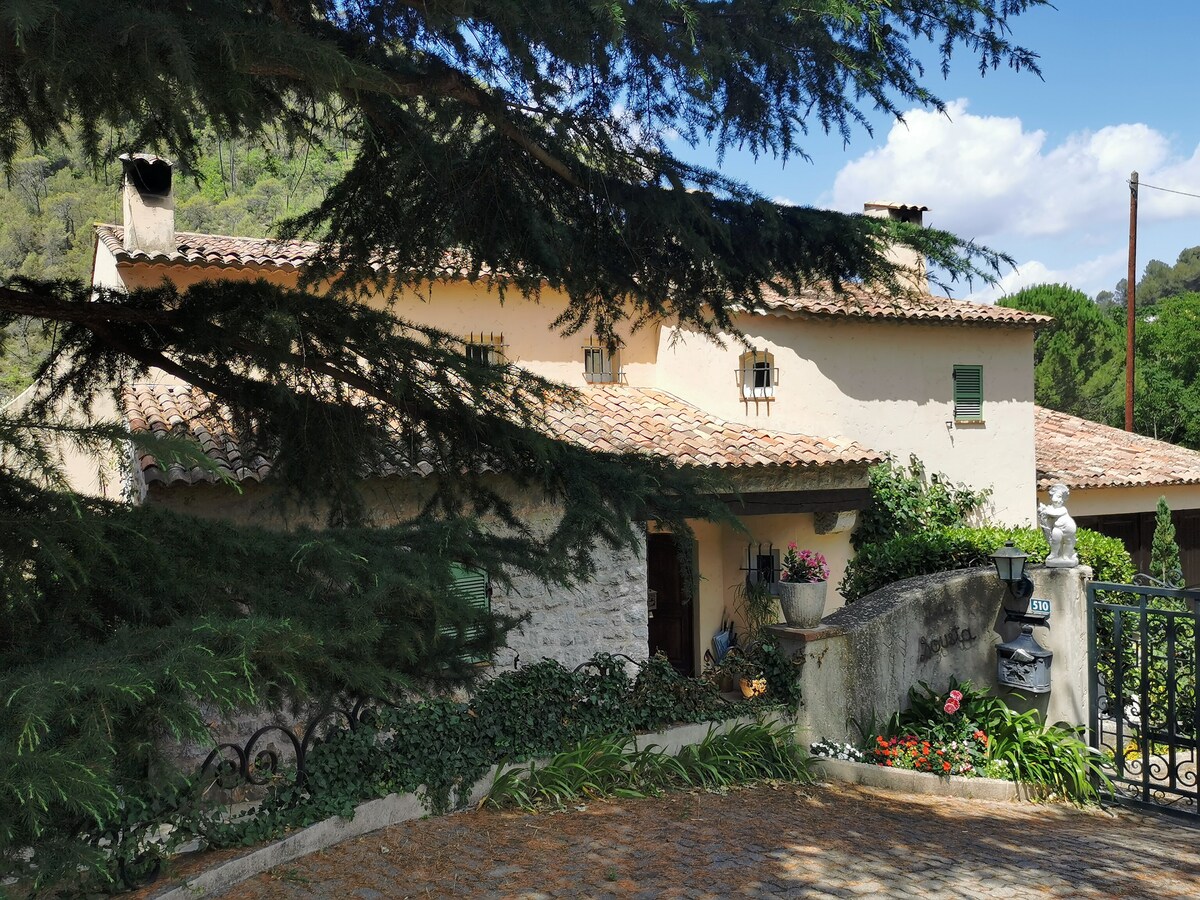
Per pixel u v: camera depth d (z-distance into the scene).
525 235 5.87
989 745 8.79
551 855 5.75
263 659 3.50
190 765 6.59
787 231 5.31
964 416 14.84
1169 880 6.19
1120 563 11.24
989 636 9.71
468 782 6.53
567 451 5.56
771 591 12.91
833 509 12.38
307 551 4.20
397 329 5.61
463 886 5.18
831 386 13.73
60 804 2.82
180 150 5.25
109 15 3.16
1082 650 9.21
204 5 3.56
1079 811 8.31
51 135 4.84
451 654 4.61
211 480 8.13
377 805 5.97
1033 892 5.74
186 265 11.40
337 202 5.88
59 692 2.80
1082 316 30.67
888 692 9.20
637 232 5.54
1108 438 18.75
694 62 4.14
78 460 10.43
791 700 8.66
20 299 5.25
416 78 4.76
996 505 14.94
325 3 4.64
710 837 6.32
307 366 5.33
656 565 13.56
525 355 13.31
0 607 3.42
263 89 4.64
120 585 3.73
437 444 5.63
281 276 11.77
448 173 5.51
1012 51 4.64
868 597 9.81
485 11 4.03
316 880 5.12
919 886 5.69
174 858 5.04
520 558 5.02
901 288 5.79
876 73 4.55
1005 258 5.10
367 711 6.27
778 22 4.37
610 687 7.94
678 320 6.56
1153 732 8.49
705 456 11.13
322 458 5.48
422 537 4.71
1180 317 32.16
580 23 3.96
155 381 10.46
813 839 6.50
